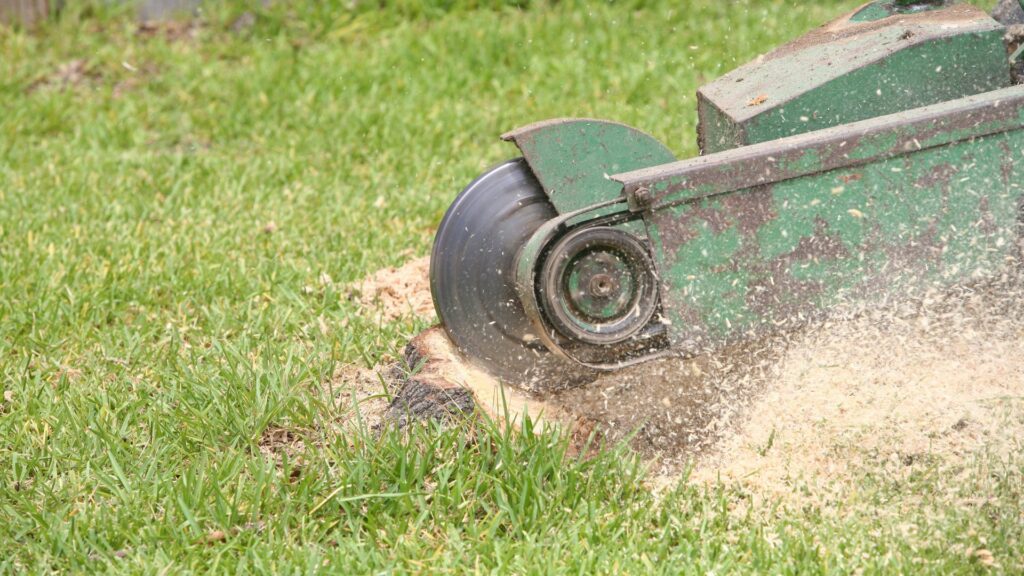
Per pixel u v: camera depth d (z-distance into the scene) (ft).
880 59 35.09
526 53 80.59
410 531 30.27
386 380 38.73
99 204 57.93
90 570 29.17
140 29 88.58
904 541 29.07
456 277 36.73
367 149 66.49
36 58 83.15
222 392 37.37
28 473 34.30
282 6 88.79
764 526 30.07
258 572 28.63
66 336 43.65
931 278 33.60
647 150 37.22
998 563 28.22
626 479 31.81
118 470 32.32
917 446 32.09
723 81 38.63
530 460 31.86
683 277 32.35
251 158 66.13
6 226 54.54
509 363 36.83
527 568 28.19
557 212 36.81
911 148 32.83
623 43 81.87
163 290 47.88
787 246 32.71
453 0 90.33
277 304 45.27
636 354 33.96
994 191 33.45
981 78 35.50
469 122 69.36
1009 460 31.37
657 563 28.81
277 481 32.07
